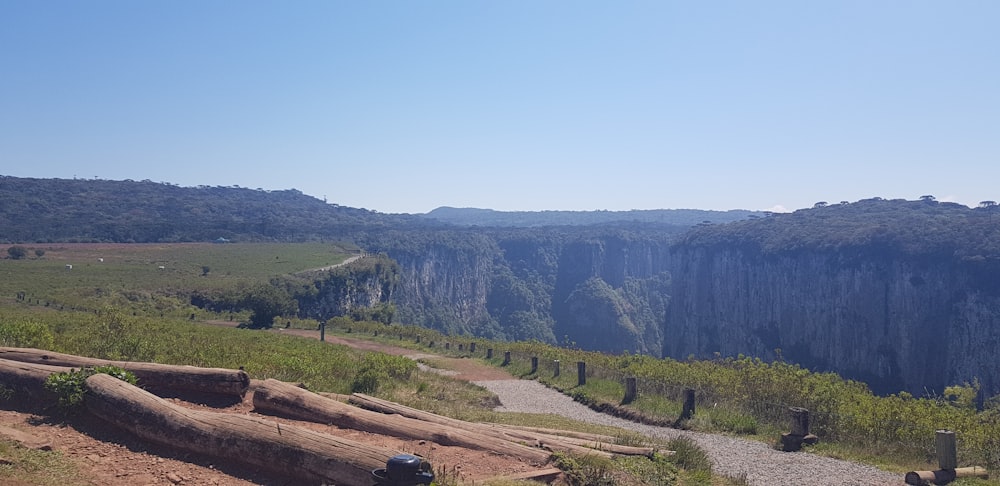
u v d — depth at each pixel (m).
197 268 92.25
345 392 16.72
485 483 7.74
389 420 10.06
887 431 14.41
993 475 11.25
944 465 11.09
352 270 97.88
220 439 8.40
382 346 46.69
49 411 9.84
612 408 20.28
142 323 26.66
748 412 17.88
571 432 12.71
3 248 100.94
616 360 31.41
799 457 13.19
